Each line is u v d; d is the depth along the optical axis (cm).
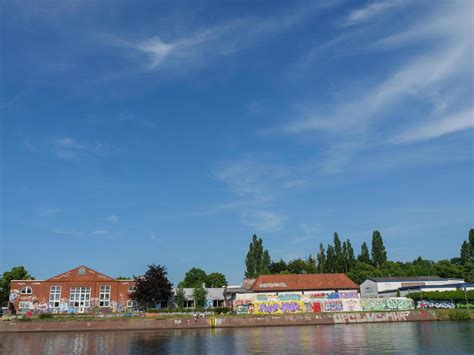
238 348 6125
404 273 16700
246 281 14888
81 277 12912
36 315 10800
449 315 10925
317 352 5544
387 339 6812
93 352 5975
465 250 19300
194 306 13888
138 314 10688
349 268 17800
